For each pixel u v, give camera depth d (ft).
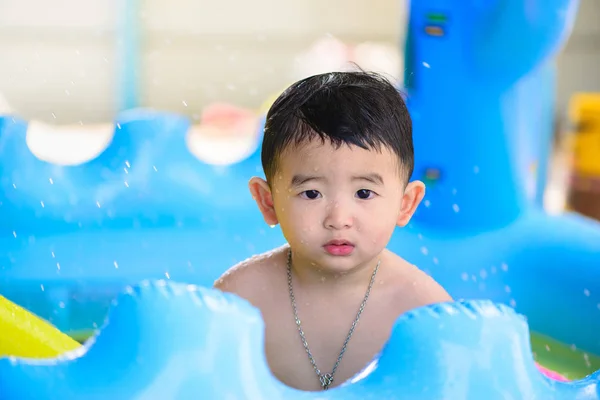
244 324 2.99
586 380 3.51
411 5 9.68
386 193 4.59
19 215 8.95
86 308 8.02
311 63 26.86
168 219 9.40
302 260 5.00
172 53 33.06
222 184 9.77
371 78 4.96
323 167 4.48
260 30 34.12
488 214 9.26
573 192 15.03
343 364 4.96
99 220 9.16
